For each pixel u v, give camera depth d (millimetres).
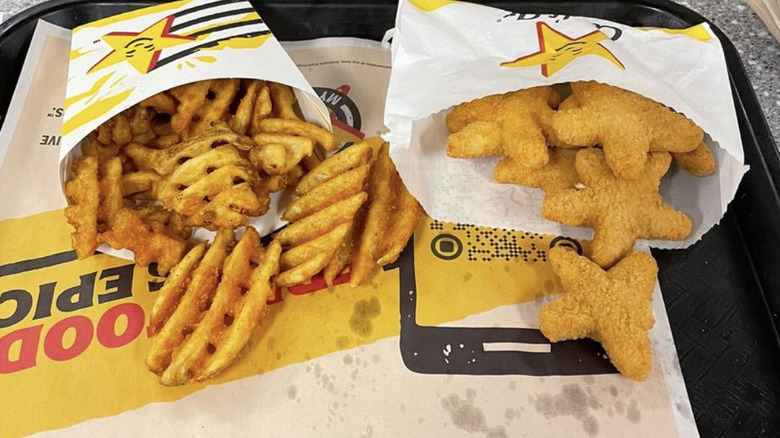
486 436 209
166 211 253
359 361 223
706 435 213
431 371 222
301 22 307
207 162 237
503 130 255
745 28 323
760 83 300
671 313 236
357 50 302
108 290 237
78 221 233
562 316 222
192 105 254
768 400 219
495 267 245
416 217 246
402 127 229
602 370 223
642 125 238
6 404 213
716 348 229
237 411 212
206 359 216
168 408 213
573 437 210
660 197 246
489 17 243
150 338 227
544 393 218
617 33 241
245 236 233
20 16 294
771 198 248
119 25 274
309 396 216
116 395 215
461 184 264
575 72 229
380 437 208
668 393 217
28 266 242
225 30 264
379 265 244
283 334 229
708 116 224
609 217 239
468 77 233
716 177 250
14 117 273
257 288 222
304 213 246
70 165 250
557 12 301
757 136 261
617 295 222
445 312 234
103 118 232
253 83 265
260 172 253
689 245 250
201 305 225
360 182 241
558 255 234
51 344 225
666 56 234
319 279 242
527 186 263
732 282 244
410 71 233
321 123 268
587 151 252
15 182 259
